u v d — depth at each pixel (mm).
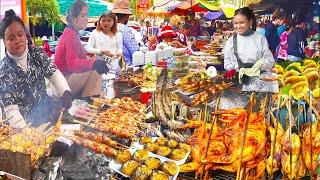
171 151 3305
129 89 3363
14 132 3592
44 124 3568
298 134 3051
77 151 3506
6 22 3434
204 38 3109
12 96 3557
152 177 3250
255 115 3082
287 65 3010
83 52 3365
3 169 3568
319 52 2955
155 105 3326
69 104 3490
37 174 3543
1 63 3529
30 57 3475
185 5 3088
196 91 3193
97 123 3475
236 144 3102
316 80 3004
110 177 3410
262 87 3055
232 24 3021
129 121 3412
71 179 3482
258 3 2957
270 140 3072
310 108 3016
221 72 3117
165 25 3172
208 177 3207
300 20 2928
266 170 3094
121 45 3297
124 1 3213
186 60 3182
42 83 3510
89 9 3283
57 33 3395
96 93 3438
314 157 3023
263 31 2982
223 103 3139
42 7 3361
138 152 3379
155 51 3244
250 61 3035
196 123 3221
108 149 3438
